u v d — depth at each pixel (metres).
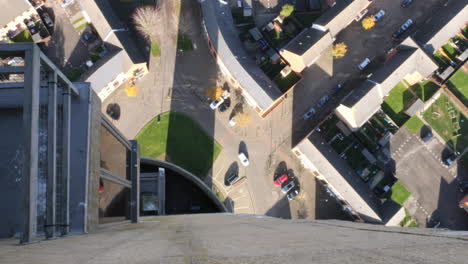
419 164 47.34
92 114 15.61
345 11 44.84
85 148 14.87
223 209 39.69
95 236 11.16
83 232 13.89
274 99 42.16
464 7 44.59
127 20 47.09
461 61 46.88
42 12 45.59
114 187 20.11
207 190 42.47
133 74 45.94
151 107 47.38
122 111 46.94
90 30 45.97
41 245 8.60
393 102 47.69
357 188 44.19
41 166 14.35
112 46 43.59
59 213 13.82
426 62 44.16
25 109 10.83
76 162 14.70
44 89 14.93
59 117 14.99
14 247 8.40
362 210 43.97
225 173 47.47
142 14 46.34
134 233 11.54
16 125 15.21
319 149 43.78
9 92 15.36
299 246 5.98
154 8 47.72
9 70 12.12
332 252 5.26
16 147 14.99
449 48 47.62
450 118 47.50
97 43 45.69
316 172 46.41
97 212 15.98
